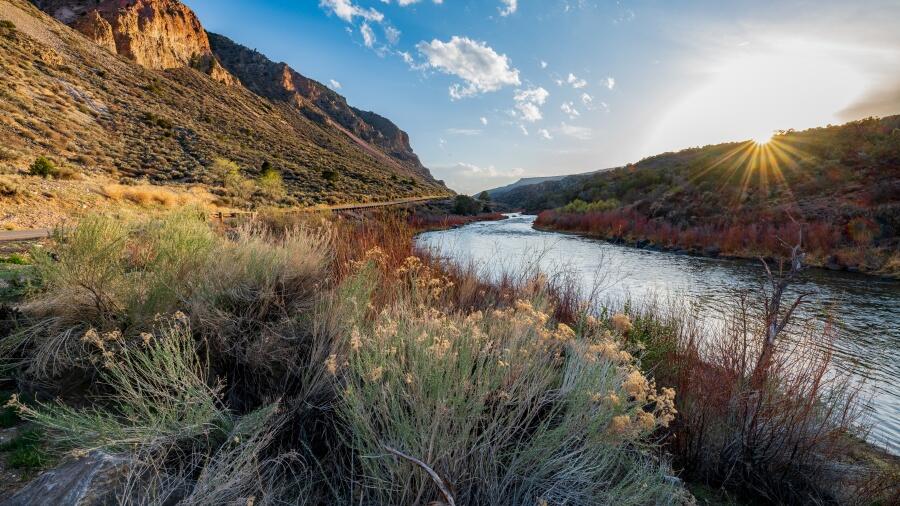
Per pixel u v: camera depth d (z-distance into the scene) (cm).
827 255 1842
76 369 258
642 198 4500
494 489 187
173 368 200
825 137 4547
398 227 605
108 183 1978
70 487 155
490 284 543
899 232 1848
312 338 274
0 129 2184
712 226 2662
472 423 191
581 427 206
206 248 347
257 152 5500
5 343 250
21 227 1087
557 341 262
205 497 160
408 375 193
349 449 216
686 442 313
